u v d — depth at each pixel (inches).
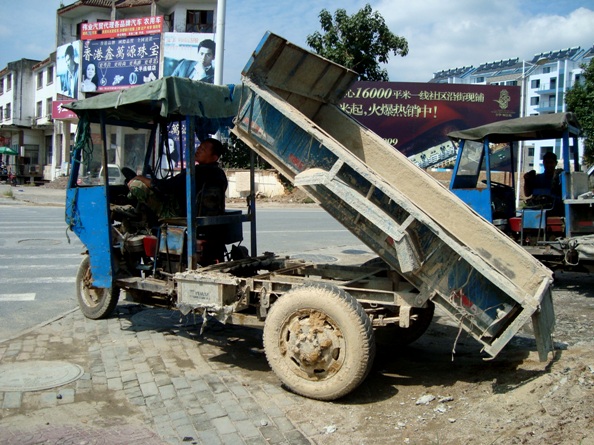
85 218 247.9
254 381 190.2
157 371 197.9
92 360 208.4
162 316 274.1
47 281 352.2
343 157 172.7
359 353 164.2
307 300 171.3
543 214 336.8
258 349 227.3
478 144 383.9
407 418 159.5
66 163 1557.6
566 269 330.3
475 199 369.1
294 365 176.1
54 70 1729.8
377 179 168.6
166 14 1403.8
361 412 165.0
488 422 148.2
